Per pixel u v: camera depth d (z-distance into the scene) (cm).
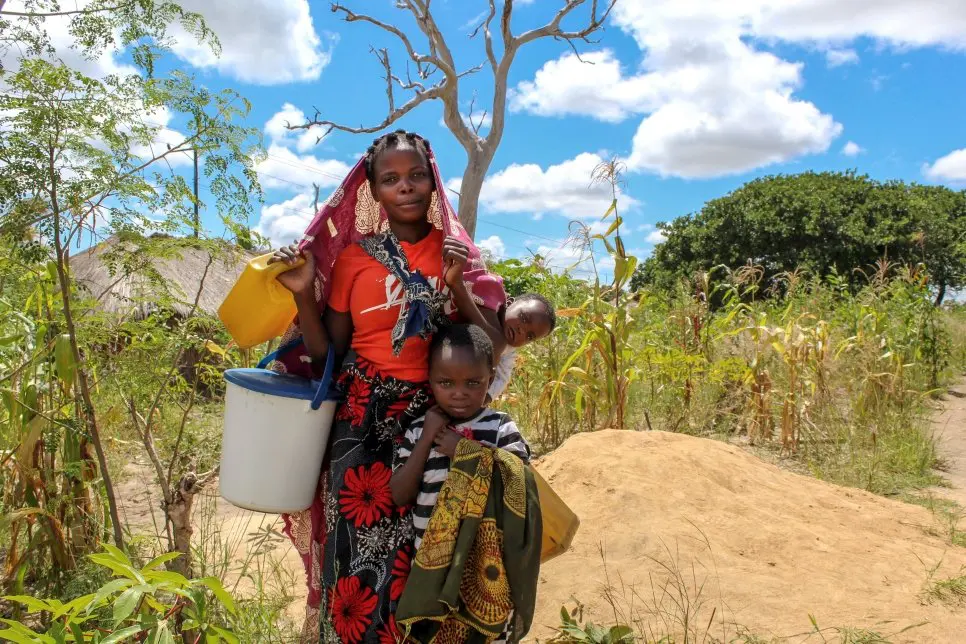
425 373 243
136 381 314
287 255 235
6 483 346
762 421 757
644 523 396
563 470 468
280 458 234
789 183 2944
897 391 818
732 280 962
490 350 232
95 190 268
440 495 221
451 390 228
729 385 820
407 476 226
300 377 253
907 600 331
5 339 329
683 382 772
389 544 230
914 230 2484
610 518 405
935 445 722
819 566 363
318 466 243
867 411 771
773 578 348
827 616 315
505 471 225
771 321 909
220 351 459
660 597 331
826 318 942
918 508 480
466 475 220
